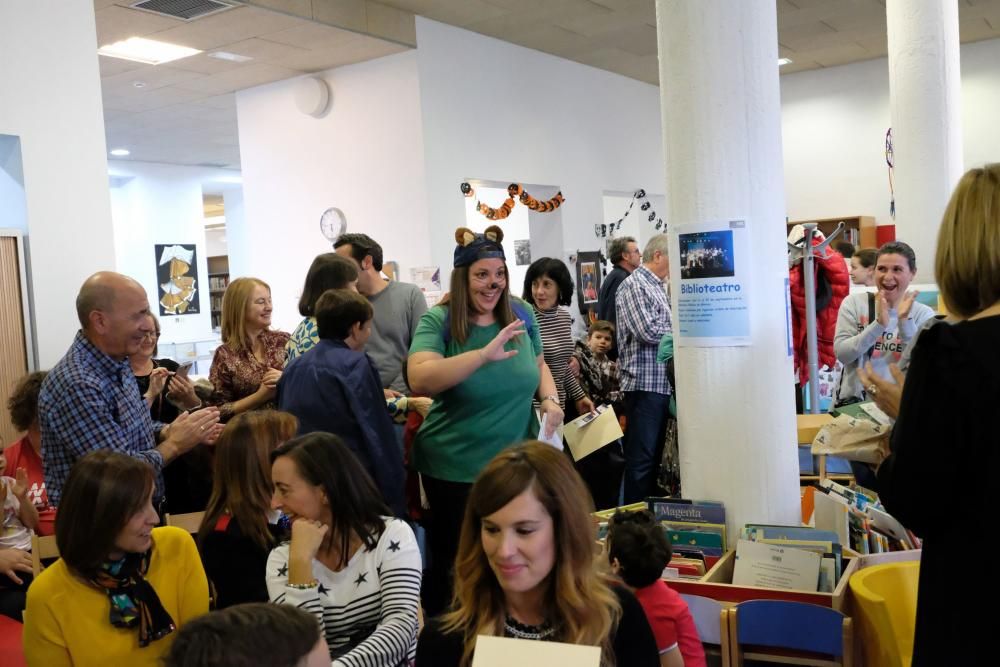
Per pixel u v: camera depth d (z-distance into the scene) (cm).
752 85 287
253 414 245
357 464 213
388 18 693
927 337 147
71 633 197
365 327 302
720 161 289
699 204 292
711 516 294
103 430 260
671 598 221
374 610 205
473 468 284
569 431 398
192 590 215
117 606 198
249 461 237
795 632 237
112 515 195
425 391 273
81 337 271
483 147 791
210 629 111
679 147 295
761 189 290
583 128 938
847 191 1069
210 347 1240
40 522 317
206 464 336
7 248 438
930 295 520
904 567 250
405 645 195
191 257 1244
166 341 1202
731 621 243
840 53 995
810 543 266
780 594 249
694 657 221
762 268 291
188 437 282
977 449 142
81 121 468
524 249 932
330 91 777
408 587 204
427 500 303
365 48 713
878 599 227
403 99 732
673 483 443
